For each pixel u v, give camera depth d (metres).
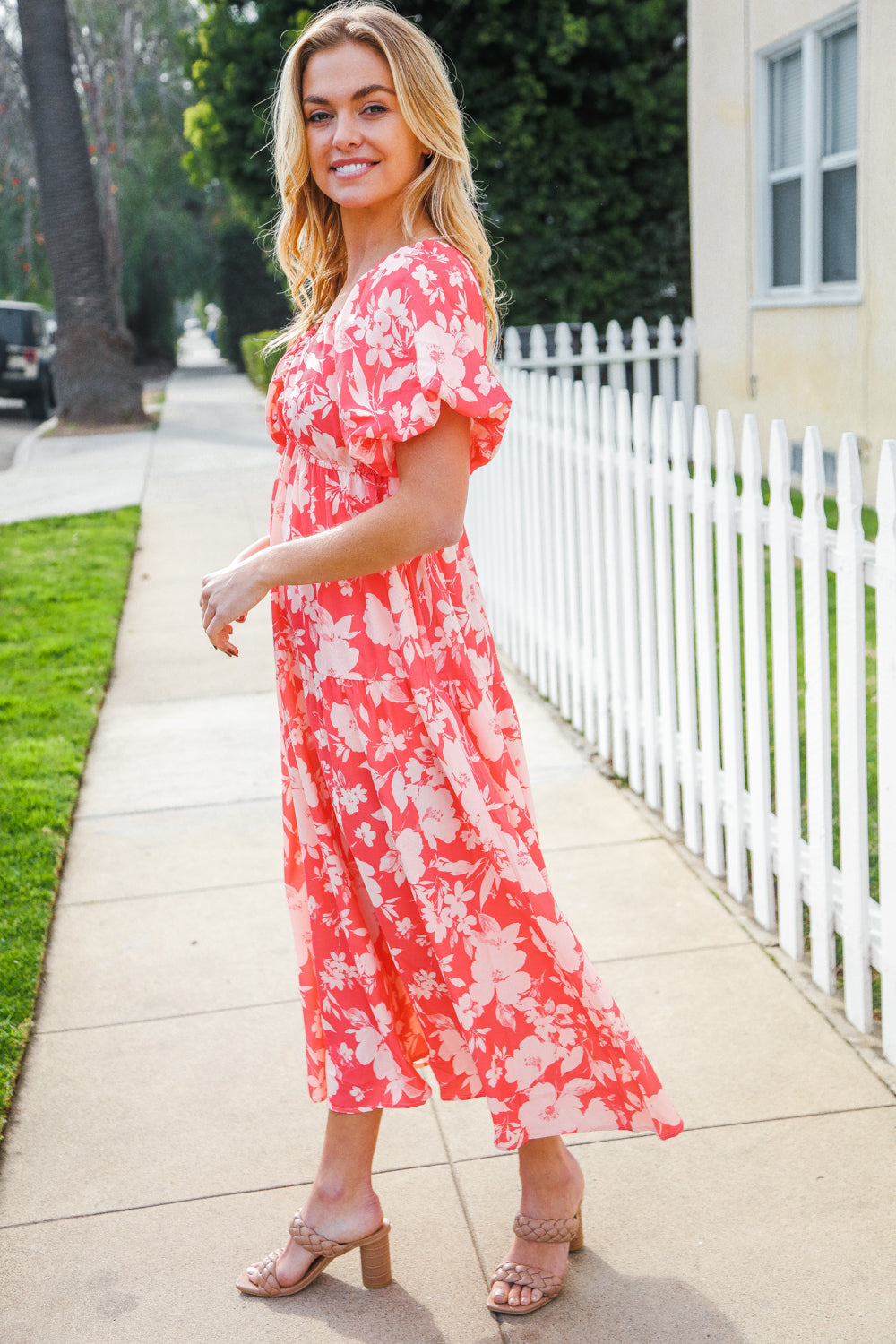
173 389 25.41
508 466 5.86
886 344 7.80
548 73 13.55
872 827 3.84
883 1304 2.08
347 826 2.00
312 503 1.95
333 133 1.87
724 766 3.55
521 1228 2.17
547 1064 2.07
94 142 30.39
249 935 3.52
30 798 4.49
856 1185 2.37
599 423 4.48
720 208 9.91
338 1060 2.10
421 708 1.91
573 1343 2.06
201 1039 3.01
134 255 33.00
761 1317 2.08
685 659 3.78
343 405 1.82
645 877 3.73
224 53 14.26
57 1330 2.15
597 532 4.56
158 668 6.32
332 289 2.14
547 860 3.89
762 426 9.70
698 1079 2.73
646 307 14.97
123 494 11.82
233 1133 2.66
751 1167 2.45
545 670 5.56
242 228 31.47
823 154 8.58
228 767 4.86
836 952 3.25
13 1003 3.18
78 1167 2.57
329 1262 2.21
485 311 1.95
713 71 9.73
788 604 3.06
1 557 9.11
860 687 2.73
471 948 1.99
